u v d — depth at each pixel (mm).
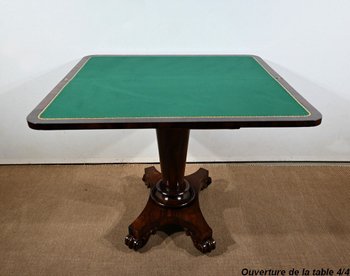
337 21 1605
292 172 1952
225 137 1953
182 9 1577
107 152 1995
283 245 1430
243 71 1348
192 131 1927
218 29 1627
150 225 1397
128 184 1842
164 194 1479
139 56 1602
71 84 1159
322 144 1981
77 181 1863
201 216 1427
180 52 1682
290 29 1627
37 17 1574
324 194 1763
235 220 1572
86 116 898
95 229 1516
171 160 1394
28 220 1562
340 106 1843
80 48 1659
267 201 1707
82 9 1565
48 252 1385
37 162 2004
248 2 1563
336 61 1708
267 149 1999
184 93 1082
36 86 1757
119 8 1567
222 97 1046
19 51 1656
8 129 1893
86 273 1294
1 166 1990
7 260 1343
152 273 1297
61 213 1612
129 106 969
